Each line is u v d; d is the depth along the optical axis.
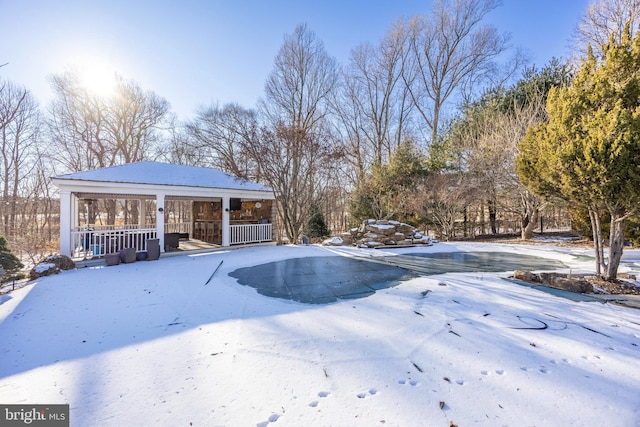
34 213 16.33
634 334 3.37
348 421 1.98
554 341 3.18
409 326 3.62
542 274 6.04
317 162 12.22
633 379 2.46
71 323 3.77
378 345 3.11
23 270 8.77
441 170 15.97
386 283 5.93
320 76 20.09
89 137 19.22
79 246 9.03
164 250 9.51
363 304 4.55
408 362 2.76
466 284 5.77
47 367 2.68
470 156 14.49
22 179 16.48
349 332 3.46
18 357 2.87
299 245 12.31
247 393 2.29
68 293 5.14
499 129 14.23
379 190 16.34
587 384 2.39
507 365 2.69
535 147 6.30
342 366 2.69
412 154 16.48
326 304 4.57
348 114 20.98
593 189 5.16
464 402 2.17
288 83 19.69
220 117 20.73
